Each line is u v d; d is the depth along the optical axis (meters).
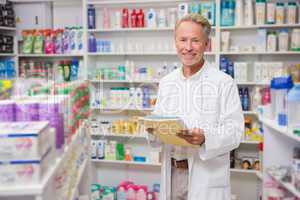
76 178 1.92
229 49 3.74
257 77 3.60
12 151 0.99
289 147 2.60
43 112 1.29
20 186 0.98
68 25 4.17
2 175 0.98
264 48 3.56
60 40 3.92
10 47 3.94
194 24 1.73
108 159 4.00
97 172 4.28
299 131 2.00
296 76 3.46
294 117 2.17
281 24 3.48
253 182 3.89
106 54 3.87
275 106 2.54
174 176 2.00
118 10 4.04
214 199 1.86
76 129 1.88
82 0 3.88
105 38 4.13
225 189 1.91
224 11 3.60
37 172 1.00
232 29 3.81
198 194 1.86
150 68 3.85
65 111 1.49
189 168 1.87
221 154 1.84
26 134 0.99
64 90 1.68
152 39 4.02
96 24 4.04
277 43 3.62
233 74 3.66
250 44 3.82
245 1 3.62
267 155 2.64
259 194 3.51
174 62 3.97
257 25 3.52
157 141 2.01
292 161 2.36
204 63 1.96
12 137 0.99
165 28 3.68
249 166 3.72
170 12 3.75
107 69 3.90
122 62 4.14
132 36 4.07
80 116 2.07
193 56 1.77
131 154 4.04
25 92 1.62
